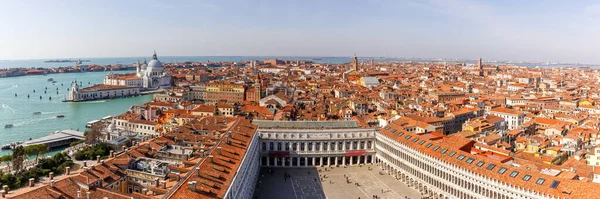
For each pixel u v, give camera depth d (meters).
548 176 133.00
